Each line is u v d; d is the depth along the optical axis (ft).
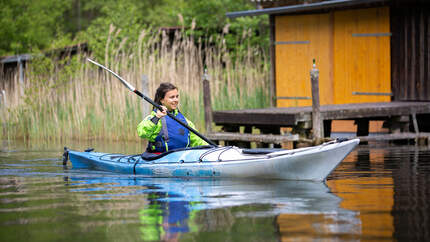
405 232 31.65
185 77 100.07
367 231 31.99
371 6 100.53
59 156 75.00
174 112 56.49
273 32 113.29
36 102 111.04
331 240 30.42
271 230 32.53
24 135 108.78
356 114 80.23
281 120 77.36
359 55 102.68
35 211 38.88
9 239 31.86
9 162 68.33
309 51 108.47
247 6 161.17
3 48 212.43
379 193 42.91
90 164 62.23
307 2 103.30
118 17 143.43
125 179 52.95
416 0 94.68
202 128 95.35
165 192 45.09
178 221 35.06
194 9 157.28
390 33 98.32
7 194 45.75
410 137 83.35
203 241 30.71
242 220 34.91
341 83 105.50
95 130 102.73
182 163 53.52
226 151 52.90
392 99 98.78
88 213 37.88
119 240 31.17
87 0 267.18
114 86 101.65
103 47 132.26
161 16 230.68
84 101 105.40
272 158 49.11
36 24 218.38
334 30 105.60
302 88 109.29
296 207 38.29
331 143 48.44
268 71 118.83
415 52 95.30
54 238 31.86
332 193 43.19
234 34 157.79
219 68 108.78
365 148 77.77
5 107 117.39
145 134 54.65
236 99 103.45
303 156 47.75
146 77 92.48
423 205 38.29
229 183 48.73
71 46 133.90
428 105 86.99
